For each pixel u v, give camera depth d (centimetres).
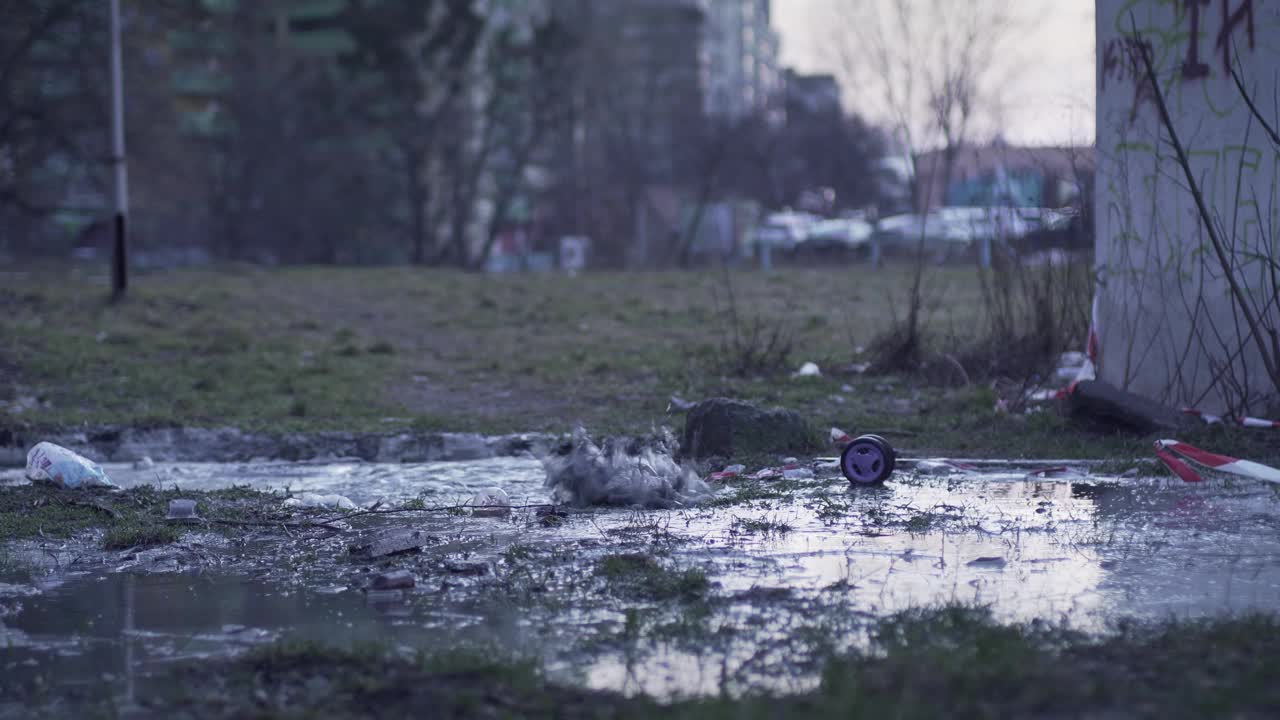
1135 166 1009
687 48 9331
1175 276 968
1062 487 748
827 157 5134
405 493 808
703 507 712
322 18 5606
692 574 521
